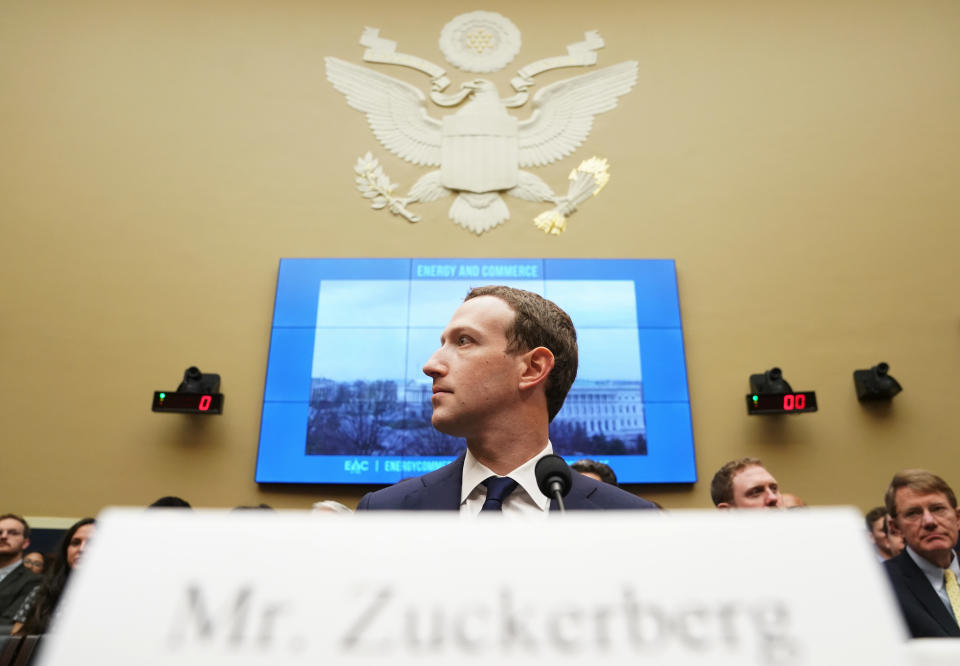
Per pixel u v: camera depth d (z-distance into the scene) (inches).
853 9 216.2
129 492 171.0
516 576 18.9
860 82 208.4
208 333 185.5
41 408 176.9
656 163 202.4
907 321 185.5
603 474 116.4
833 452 174.6
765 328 186.1
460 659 17.9
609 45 215.2
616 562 19.2
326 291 186.5
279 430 173.9
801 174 200.1
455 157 202.2
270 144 204.2
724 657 18.2
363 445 172.9
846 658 18.2
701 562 19.3
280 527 19.4
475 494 45.4
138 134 203.3
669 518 19.9
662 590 18.9
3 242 189.9
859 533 19.9
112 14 215.2
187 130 204.5
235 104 207.9
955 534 84.0
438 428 46.4
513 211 197.8
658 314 184.2
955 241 191.6
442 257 192.5
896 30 213.2
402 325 183.8
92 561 18.5
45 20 212.7
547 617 18.5
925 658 21.1
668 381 178.1
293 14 218.2
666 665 18.0
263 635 18.0
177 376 181.9
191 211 196.5
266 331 186.2
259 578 18.7
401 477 170.6
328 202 198.8
